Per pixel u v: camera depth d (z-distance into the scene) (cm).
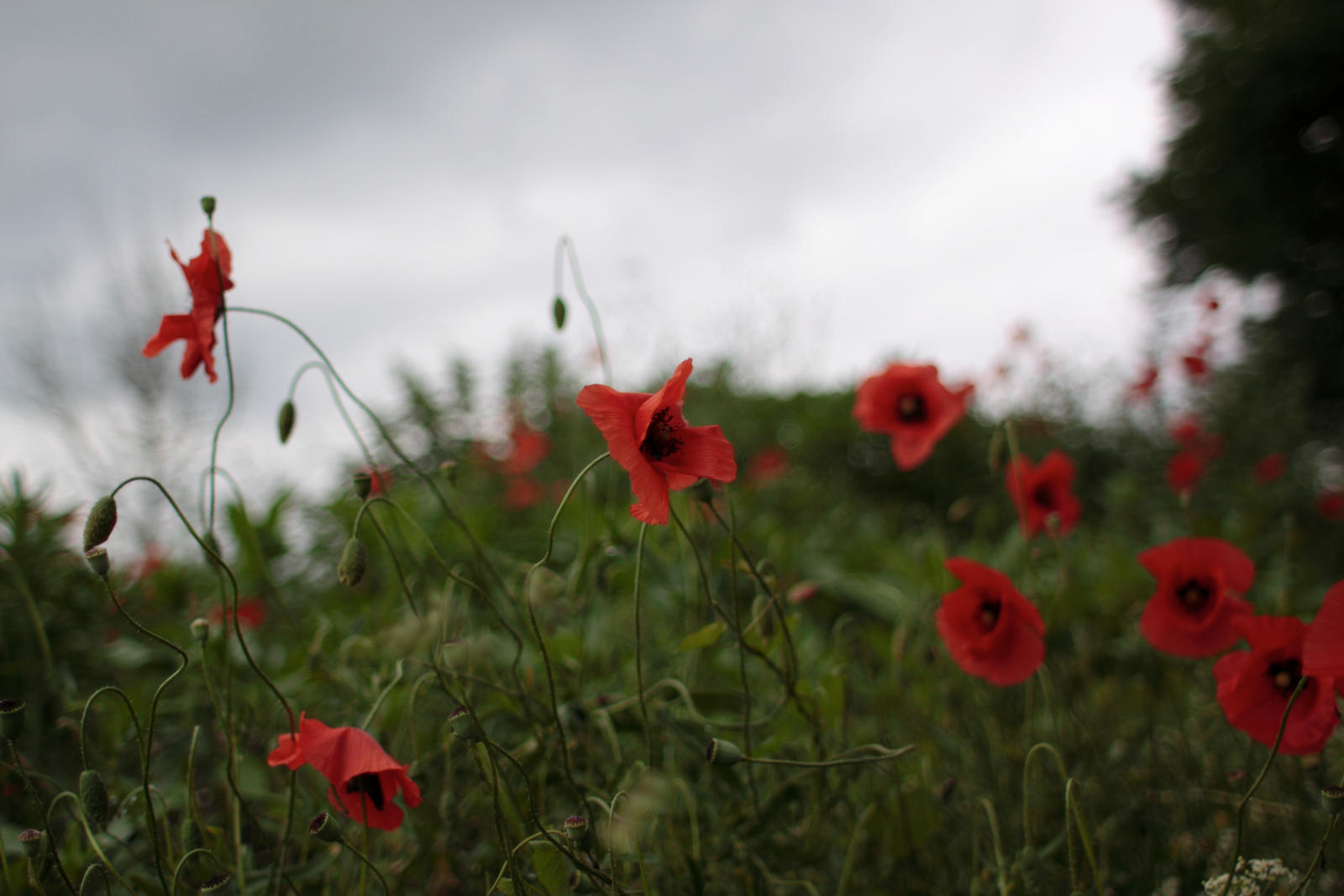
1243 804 45
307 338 52
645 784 42
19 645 64
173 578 85
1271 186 400
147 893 48
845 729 58
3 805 58
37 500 67
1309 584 105
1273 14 393
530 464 156
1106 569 98
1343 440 274
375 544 82
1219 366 220
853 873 56
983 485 198
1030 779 60
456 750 54
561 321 62
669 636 72
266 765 57
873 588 95
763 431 225
